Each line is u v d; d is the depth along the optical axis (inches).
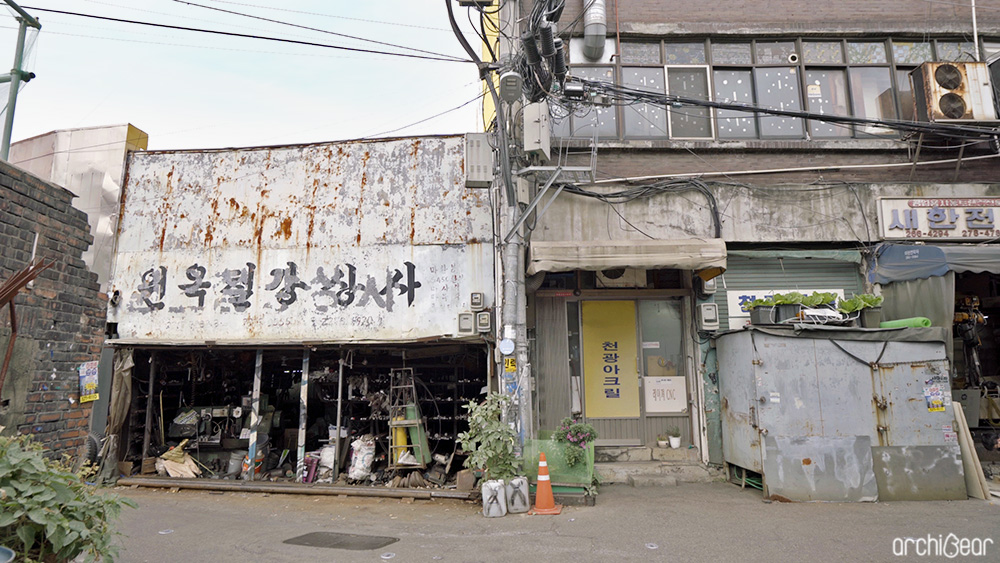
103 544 156.3
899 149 398.3
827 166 398.3
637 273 406.6
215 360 452.1
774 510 292.5
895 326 338.0
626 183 390.0
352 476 385.7
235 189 423.5
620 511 297.0
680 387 399.5
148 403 421.1
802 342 324.8
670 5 415.8
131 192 431.2
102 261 438.6
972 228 382.0
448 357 428.8
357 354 425.7
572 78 343.6
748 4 416.5
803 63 416.5
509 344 339.0
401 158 412.2
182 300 412.8
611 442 392.5
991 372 422.3
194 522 293.6
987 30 416.8
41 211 236.2
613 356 402.0
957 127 355.9
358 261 402.3
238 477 410.9
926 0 421.1
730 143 396.8
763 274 394.9
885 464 313.6
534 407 387.5
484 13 357.7
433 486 373.7
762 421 319.3
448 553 235.6
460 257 394.3
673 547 237.1
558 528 269.3
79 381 252.4
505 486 304.0
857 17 418.0
